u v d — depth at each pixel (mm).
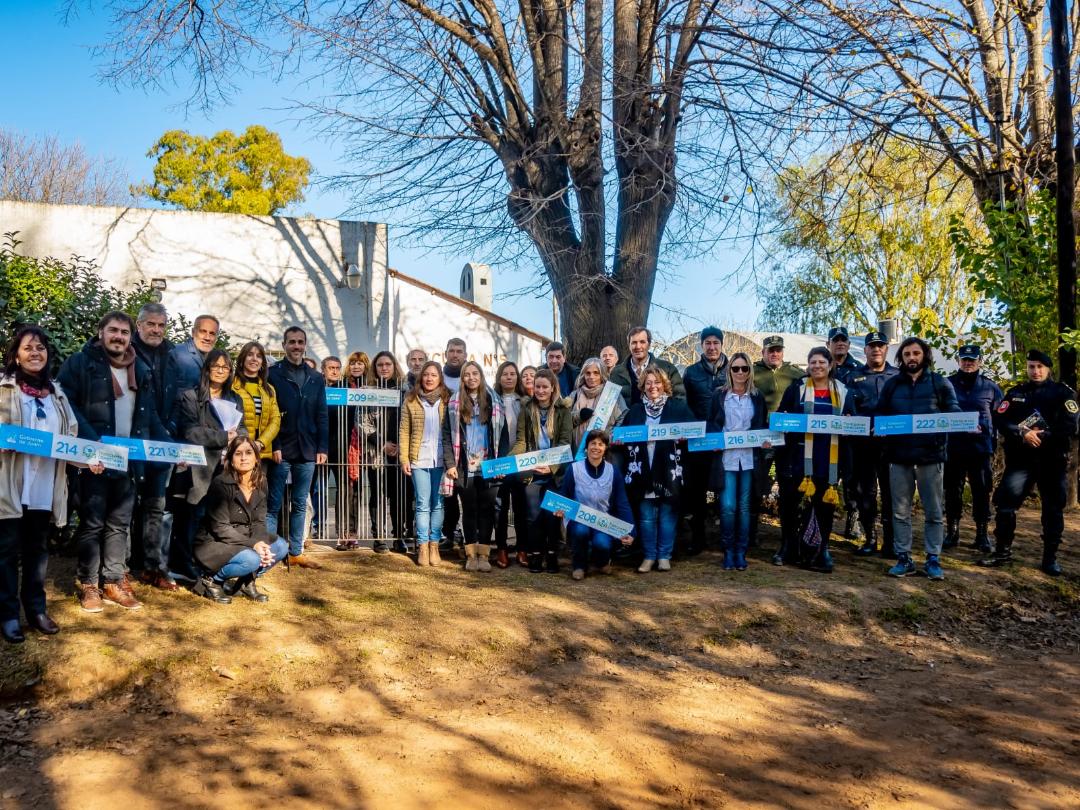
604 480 8453
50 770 4633
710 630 7188
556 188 12180
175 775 4625
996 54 13852
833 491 8555
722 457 8789
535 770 4789
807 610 7660
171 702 5531
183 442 6973
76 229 14320
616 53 11914
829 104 12195
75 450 6047
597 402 8883
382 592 7574
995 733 5422
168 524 7316
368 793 4484
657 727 5422
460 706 5676
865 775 4805
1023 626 7910
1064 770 4895
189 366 7324
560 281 12125
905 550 8648
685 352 19844
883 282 28109
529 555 8875
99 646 5863
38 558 6090
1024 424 8867
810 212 14344
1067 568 9133
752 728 5453
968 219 24594
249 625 6512
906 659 7004
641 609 7422
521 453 8609
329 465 9203
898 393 8625
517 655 6547
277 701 5648
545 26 12008
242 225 15305
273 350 15281
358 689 5867
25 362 5914
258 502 7102
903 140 13508
